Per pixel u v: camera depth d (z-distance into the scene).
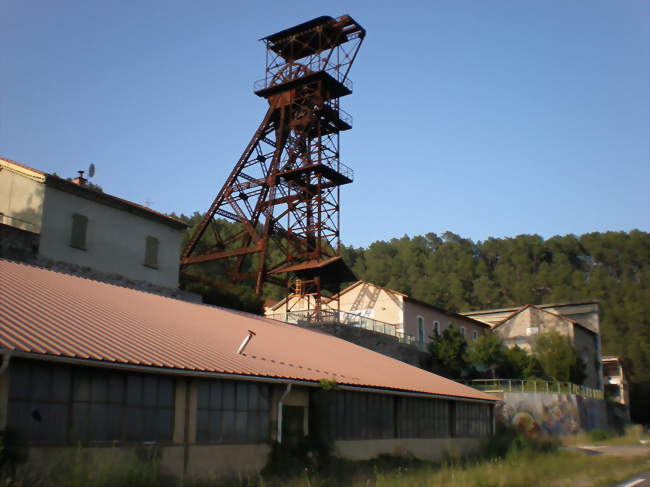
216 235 49.41
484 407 32.34
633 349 97.00
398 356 44.66
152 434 14.52
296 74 47.47
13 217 27.56
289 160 46.53
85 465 12.25
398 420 24.11
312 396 19.89
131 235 31.52
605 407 53.66
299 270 44.12
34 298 16.31
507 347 54.28
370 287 51.91
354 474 18.38
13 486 10.97
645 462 23.98
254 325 26.23
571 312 69.25
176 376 15.30
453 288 120.75
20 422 11.91
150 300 23.41
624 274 125.06
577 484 17.20
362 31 46.72
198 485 14.53
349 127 47.81
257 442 17.39
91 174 31.22
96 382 13.48
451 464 23.00
